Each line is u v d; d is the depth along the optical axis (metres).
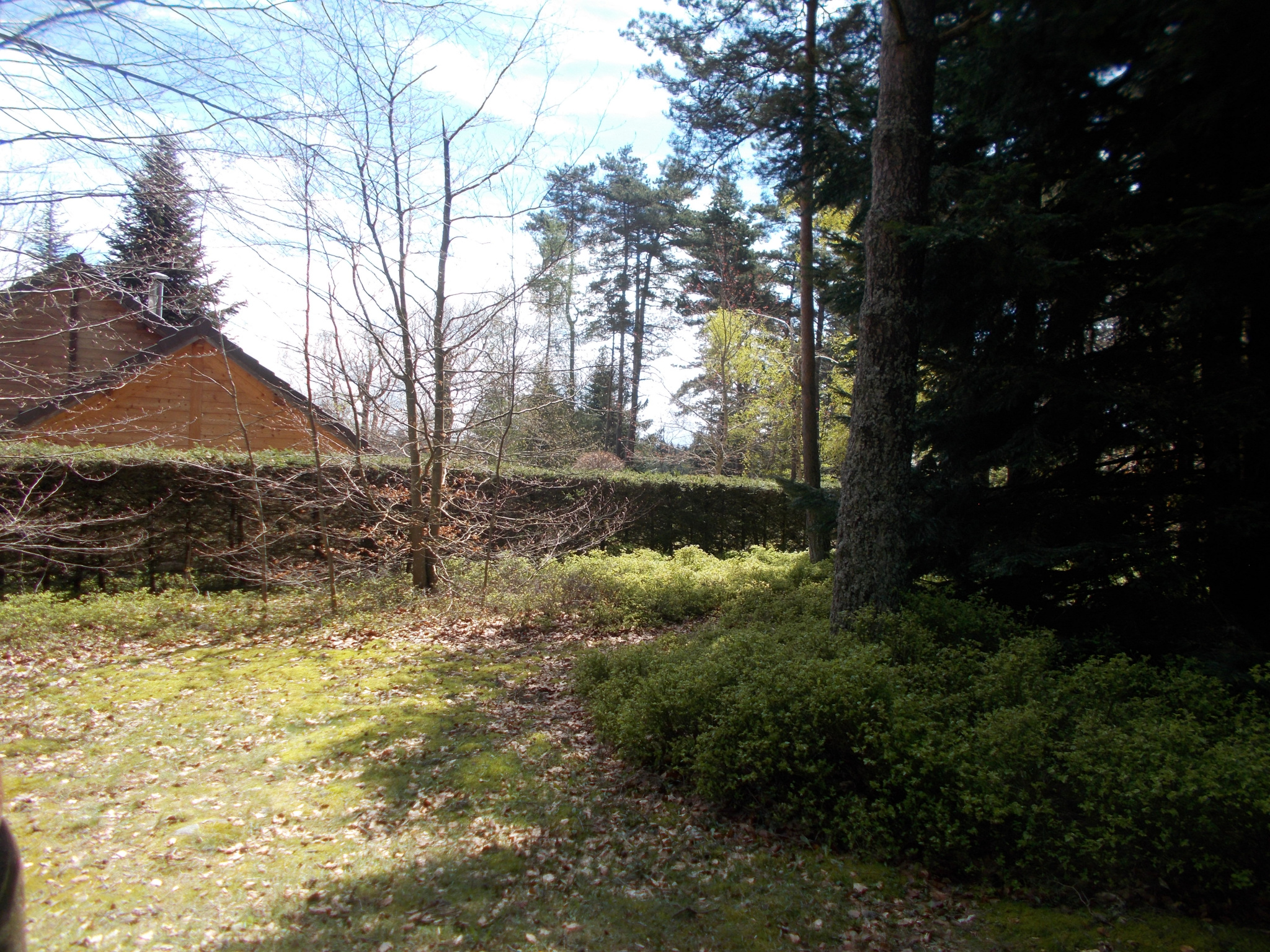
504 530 11.90
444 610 9.35
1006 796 3.42
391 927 3.15
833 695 3.99
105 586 9.67
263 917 3.21
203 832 3.97
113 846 3.80
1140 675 4.45
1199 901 3.23
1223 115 5.07
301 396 10.75
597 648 7.21
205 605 9.04
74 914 3.18
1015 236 5.66
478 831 4.03
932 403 7.30
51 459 8.89
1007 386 6.35
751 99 11.63
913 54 6.12
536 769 4.83
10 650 7.03
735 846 3.85
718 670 4.72
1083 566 6.02
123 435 12.38
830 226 16.52
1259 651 4.97
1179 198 5.75
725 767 4.23
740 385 25.50
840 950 3.01
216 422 13.09
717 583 10.35
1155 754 3.32
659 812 4.24
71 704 5.87
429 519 10.01
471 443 10.88
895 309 6.05
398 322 9.40
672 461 29.77
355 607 9.33
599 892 3.44
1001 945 2.99
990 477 7.69
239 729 5.49
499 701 6.26
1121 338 6.40
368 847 3.84
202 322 11.30
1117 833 3.28
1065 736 3.80
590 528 13.57
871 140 8.01
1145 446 5.96
